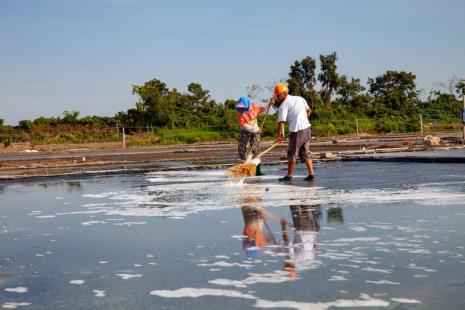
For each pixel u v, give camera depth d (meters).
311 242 3.62
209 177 9.16
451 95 53.28
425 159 10.68
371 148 17.67
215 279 2.82
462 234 3.71
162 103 43.47
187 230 4.20
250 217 4.70
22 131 41.97
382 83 58.81
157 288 2.70
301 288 2.62
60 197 6.85
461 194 5.68
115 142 35.53
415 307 2.31
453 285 2.59
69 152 24.53
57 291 2.71
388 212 4.70
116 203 6.02
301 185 7.25
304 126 7.88
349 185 7.00
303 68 51.72
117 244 3.78
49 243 3.90
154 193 6.88
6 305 2.51
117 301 2.53
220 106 47.66
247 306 2.39
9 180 9.83
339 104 53.00
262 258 3.23
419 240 3.57
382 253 3.25
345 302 2.40
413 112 49.69
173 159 16.14
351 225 4.16
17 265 3.26
